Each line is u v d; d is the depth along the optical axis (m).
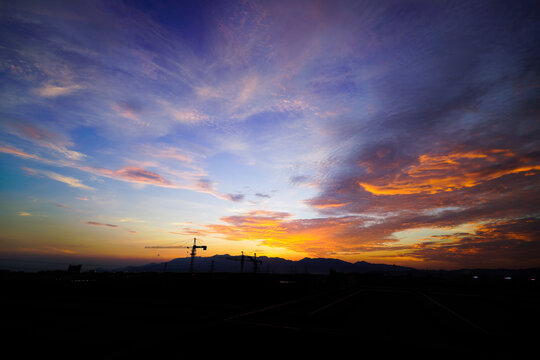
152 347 7.17
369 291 25.94
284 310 13.30
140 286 23.48
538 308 15.23
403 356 6.71
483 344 7.77
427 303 16.94
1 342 7.61
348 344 7.58
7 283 23.55
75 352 6.78
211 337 8.15
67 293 21.00
